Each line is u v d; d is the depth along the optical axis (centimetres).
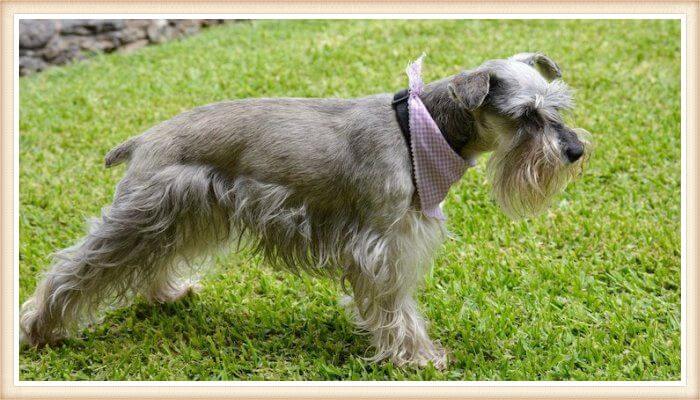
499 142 238
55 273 244
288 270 247
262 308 257
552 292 258
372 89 334
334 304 258
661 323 253
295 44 409
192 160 240
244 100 243
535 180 235
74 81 374
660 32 402
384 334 243
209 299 261
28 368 246
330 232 241
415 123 235
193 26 465
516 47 389
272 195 239
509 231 275
